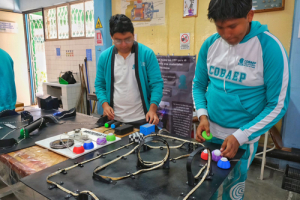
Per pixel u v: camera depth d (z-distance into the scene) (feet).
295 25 7.06
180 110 9.12
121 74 5.55
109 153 3.48
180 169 2.97
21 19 16.67
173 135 4.26
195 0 8.72
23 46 17.03
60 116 5.76
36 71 18.51
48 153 3.57
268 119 3.19
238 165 3.34
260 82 3.36
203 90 4.33
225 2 2.63
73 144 3.84
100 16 11.34
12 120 5.45
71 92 13.71
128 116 5.73
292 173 5.96
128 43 4.83
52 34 15.97
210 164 2.81
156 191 2.45
